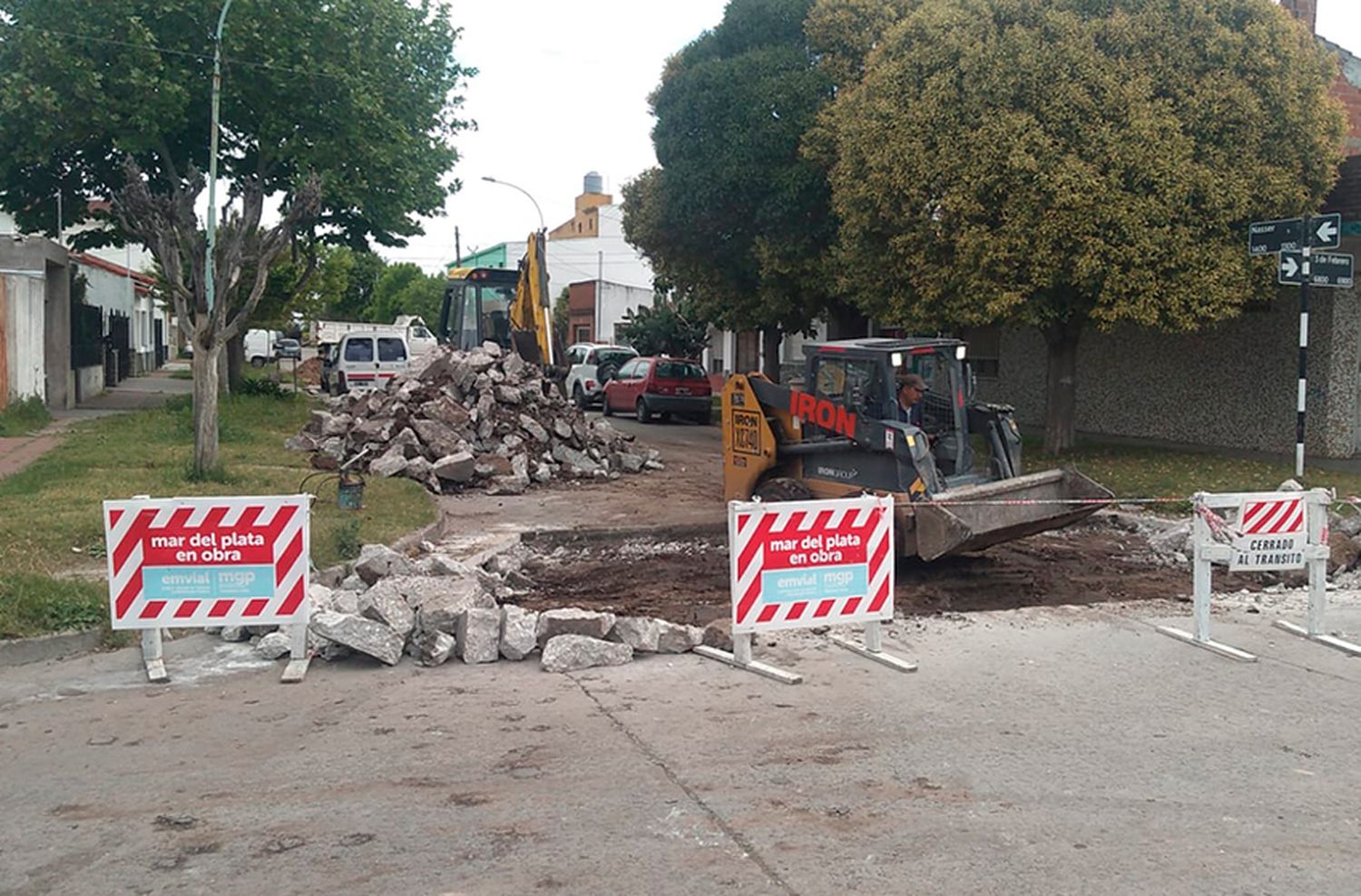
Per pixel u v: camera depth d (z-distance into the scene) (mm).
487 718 6668
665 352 42250
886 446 10508
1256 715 6875
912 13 18656
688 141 23781
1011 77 16656
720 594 10422
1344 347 19438
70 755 6039
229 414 23906
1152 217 16156
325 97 23672
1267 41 16531
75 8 21453
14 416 21500
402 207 25609
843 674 7711
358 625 7754
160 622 7664
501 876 4625
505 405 19312
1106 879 4633
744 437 12016
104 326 36312
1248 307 19438
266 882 4570
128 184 14188
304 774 5766
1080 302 17688
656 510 15312
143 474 14961
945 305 17984
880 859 4797
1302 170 17047
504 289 28688
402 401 18719
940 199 17375
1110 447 21000
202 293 14664
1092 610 9703
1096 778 5773
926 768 5895
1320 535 8766
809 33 22750
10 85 21281
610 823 5156
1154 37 16656
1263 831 5137
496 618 8008
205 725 6555
